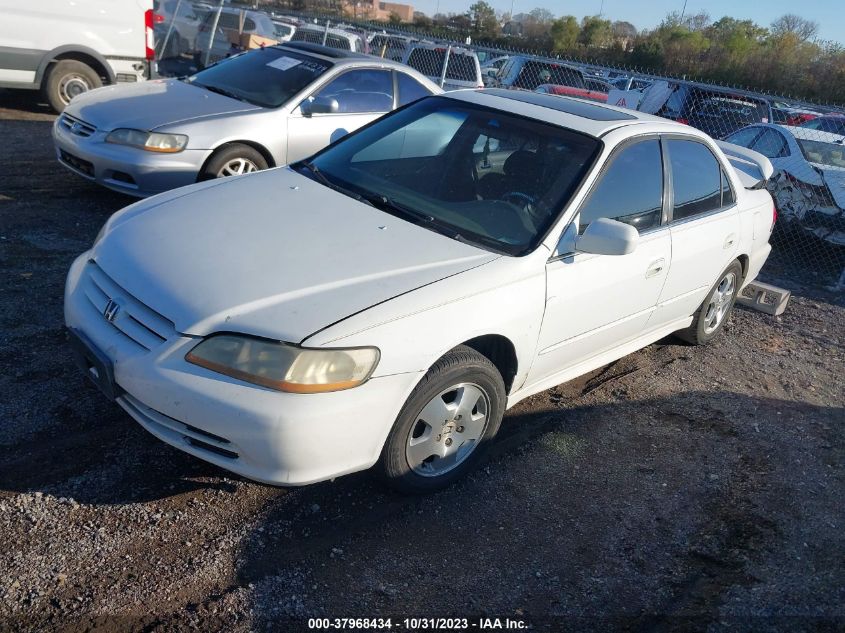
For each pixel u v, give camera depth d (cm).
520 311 336
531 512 342
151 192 616
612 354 448
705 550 334
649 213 418
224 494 317
